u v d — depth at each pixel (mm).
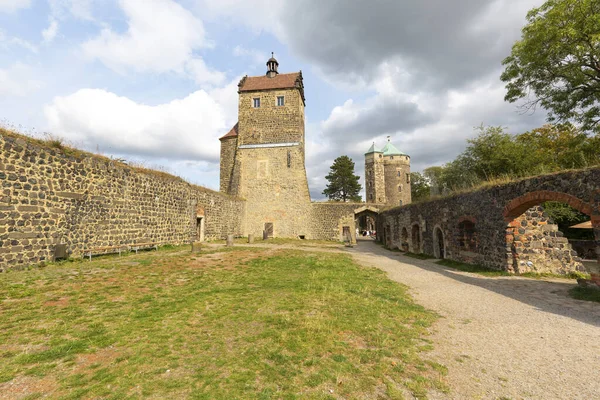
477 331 4984
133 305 5715
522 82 15164
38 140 9336
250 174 30625
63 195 9953
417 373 3504
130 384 3088
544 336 4746
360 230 59125
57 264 9258
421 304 6715
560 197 7996
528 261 9953
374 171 52469
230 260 11820
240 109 31344
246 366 3516
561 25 12641
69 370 3350
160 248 15094
